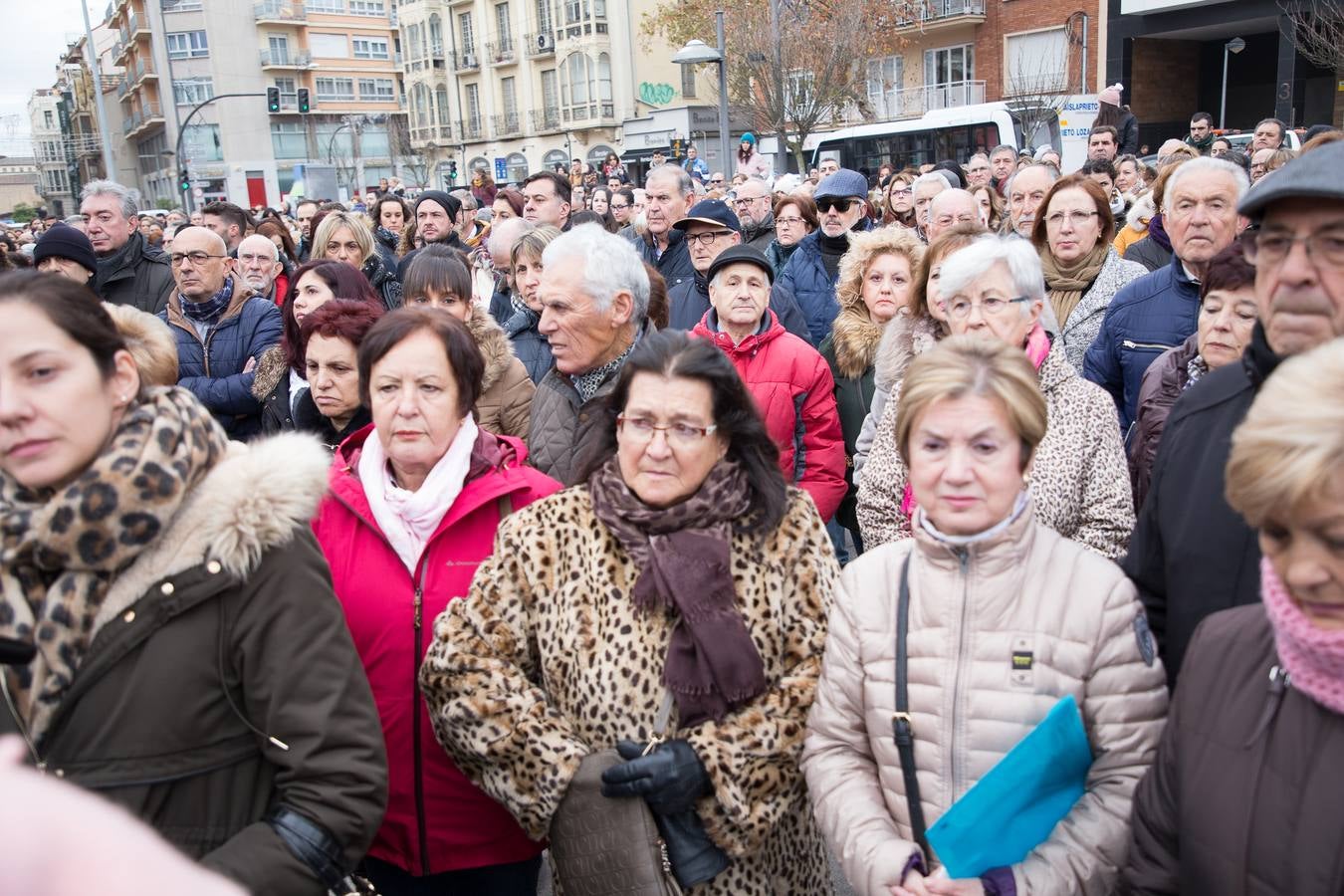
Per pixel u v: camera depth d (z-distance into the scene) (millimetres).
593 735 2174
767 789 2107
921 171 10656
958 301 2914
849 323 4652
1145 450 3111
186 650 1672
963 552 1918
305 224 11617
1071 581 1915
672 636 2156
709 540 2150
